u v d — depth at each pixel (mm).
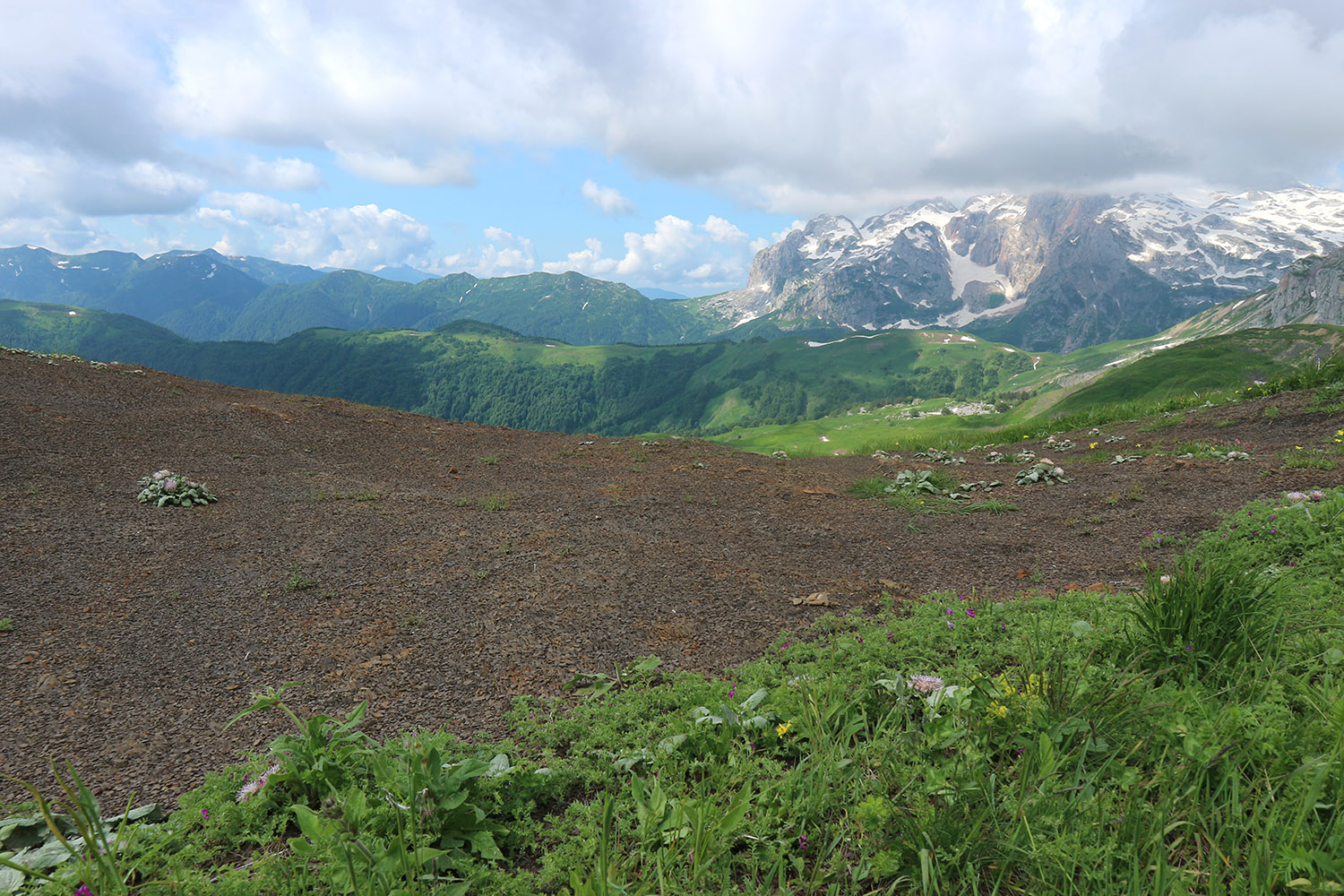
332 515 6652
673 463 10812
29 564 4891
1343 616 3043
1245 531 4918
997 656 3398
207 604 4453
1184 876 1713
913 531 6664
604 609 4582
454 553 5695
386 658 3787
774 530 6805
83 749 2814
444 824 2098
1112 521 6234
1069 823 1917
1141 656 2795
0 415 8578
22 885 1847
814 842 2098
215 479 7660
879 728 2605
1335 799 1814
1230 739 2055
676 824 2049
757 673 3477
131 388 11438
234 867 2020
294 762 2375
